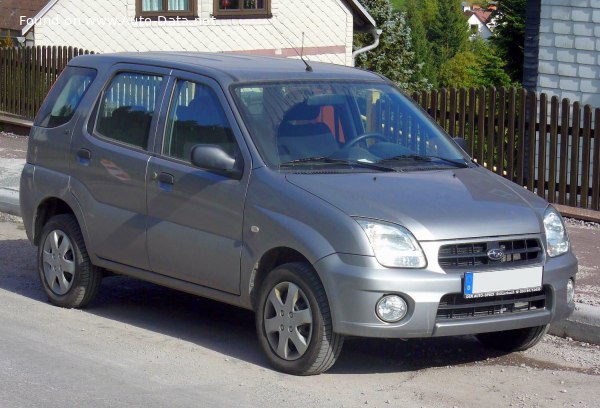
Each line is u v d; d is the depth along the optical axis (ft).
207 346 25.48
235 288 23.88
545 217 23.75
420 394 22.29
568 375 24.11
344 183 23.02
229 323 27.84
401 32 120.47
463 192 23.56
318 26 81.66
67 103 28.76
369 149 25.14
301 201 22.49
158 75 26.55
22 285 31.17
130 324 27.35
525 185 42.47
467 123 43.55
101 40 70.90
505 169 43.06
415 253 21.53
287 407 21.04
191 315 28.58
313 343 22.22
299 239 22.16
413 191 23.03
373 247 21.40
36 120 29.55
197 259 24.58
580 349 26.21
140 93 26.86
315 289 22.04
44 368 23.25
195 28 75.05
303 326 22.56
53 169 28.43
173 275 25.48
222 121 24.64
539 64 53.78
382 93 26.91
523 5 86.79
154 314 28.50
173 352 24.85
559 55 52.95
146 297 30.40
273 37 79.30
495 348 26.02
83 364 23.63
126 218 26.23
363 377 23.35
